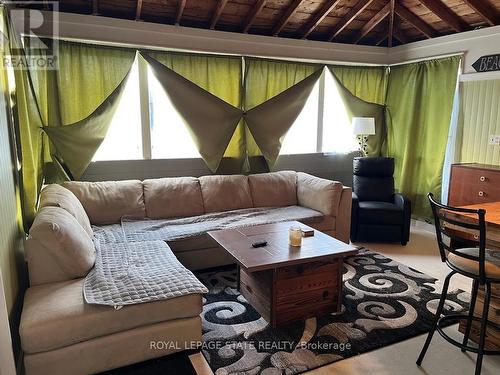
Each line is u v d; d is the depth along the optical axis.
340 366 2.16
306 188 4.26
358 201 4.39
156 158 4.20
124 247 2.87
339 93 5.08
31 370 1.86
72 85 3.69
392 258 3.88
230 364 2.17
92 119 3.75
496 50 4.06
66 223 2.36
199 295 2.20
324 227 3.89
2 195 2.16
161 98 4.17
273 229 3.15
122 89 3.88
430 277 3.38
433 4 4.18
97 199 3.50
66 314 1.91
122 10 3.77
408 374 2.09
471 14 4.18
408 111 5.05
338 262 2.69
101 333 1.98
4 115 2.42
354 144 5.38
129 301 2.02
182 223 3.57
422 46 4.82
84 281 2.26
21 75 2.97
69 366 1.94
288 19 4.25
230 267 3.60
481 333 1.93
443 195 4.81
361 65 5.20
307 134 5.11
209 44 4.17
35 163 3.36
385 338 2.42
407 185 5.13
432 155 4.82
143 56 3.94
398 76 5.21
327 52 4.86
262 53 4.46
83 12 3.64
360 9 4.36
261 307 2.68
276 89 4.66
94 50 3.73
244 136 4.53
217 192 4.02
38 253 2.20
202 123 4.25
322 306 2.69
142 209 3.67
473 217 2.24
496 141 4.15
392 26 4.90
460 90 4.50
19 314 2.28
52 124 3.63
